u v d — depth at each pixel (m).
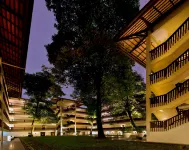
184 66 15.58
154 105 18.89
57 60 22.86
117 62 22.67
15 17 13.77
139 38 22.44
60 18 24.30
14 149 16.08
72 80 23.30
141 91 30.06
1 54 21.19
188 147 13.39
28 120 61.84
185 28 15.49
